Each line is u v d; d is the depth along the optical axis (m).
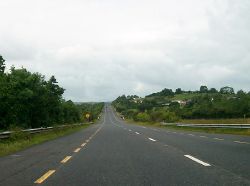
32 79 55.22
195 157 13.56
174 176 9.23
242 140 24.03
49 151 17.12
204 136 29.86
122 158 13.52
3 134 24.62
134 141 23.69
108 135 33.31
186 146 18.97
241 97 135.00
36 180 8.85
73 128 59.47
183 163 11.84
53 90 67.69
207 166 11.03
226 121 69.75
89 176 9.39
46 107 59.84
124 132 40.38
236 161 12.23
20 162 12.80
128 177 9.16
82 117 125.94
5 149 18.23
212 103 138.12
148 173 9.78
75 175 9.59
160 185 8.04
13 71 56.16
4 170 10.73
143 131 43.09
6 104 50.03
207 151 15.99
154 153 15.30
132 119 177.50
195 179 8.76
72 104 106.00
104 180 8.77
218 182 8.31
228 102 134.75
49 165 11.73
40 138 28.92
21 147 20.55
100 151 16.55
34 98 56.09
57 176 9.44
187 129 50.56
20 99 52.59
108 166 11.30
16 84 52.78
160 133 36.69
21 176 9.52
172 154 14.80
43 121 58.47
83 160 12.99
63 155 14.95
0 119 49.69
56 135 34.41
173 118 105.44
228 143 21.09
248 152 15.43
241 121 64.81
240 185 7.91
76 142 23.81
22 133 26.73
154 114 121.75
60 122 69.69
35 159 13.67
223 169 10.37
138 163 11.97
